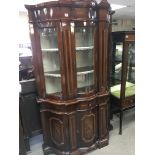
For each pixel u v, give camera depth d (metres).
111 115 2.88
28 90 2.13
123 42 2.32
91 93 1.98
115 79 2.79
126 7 3.73
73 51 1.75
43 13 1.68
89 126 2.08
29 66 2.38
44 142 2.16
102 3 1.75
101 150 2.22
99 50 1.92
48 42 1.92
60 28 1.66
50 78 2.02
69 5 1.60
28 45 2.80
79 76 2.04
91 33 1.87
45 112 2.05
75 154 2.06
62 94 1.86
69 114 1.91
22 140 2.11
